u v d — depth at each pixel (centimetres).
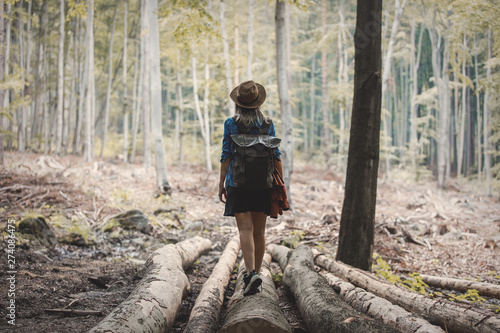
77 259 571
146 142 1941
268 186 317
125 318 244
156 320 266
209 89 2027
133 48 2694
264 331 251
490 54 783
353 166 473
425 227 943
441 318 300
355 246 472
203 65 1872
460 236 868
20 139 1820
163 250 451
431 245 796
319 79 4169
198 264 592
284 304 394
